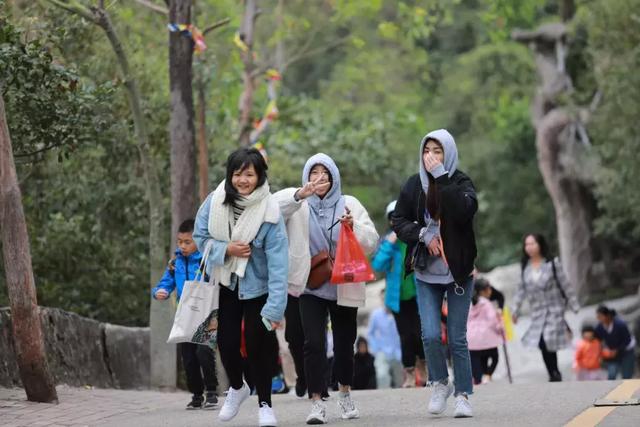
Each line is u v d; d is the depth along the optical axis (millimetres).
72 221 46625
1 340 31406
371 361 44531
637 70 62344
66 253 46500
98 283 47844
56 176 45906
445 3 60500
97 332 37781
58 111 32875
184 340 22250
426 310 23859
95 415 27016
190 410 28781
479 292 39688
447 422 22844
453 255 23172
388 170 73125
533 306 38594
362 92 108688
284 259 21547
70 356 35344
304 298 24203
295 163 67688
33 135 33312
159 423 25078
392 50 104812
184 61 41656
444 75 108438
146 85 48219
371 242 24891
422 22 58125
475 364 39312
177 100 41656
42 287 46062
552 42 85375
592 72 81438
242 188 21594
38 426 25016
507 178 106500
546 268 38125
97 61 44750
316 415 23484
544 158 86188
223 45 60406
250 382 23469
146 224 49000
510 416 23531
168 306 40156
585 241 88375
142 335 41156
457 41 111188
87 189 46562
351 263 23828
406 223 23734
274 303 21312
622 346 51125
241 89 64688
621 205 76438
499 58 99625
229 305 22109
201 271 22766
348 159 69688
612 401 25125
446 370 24172
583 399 26203
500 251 106188
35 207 45906
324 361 23922
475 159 107125
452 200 22969
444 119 111438
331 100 103875
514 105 104375
